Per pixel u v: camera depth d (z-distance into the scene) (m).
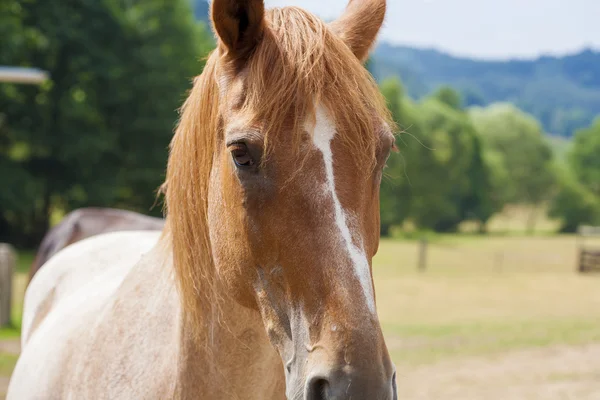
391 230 60.88
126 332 2.26
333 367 1.47
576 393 7.01
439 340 9.90
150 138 29.78
